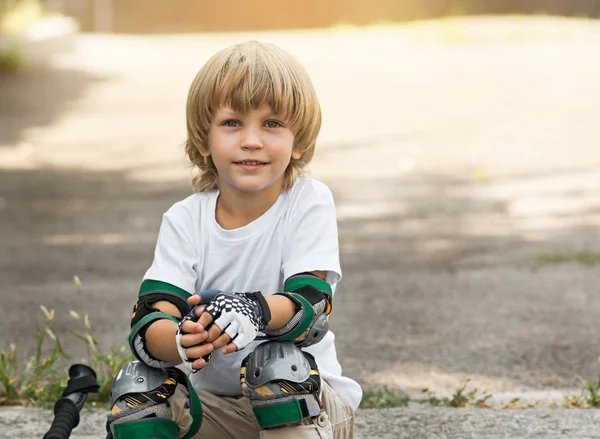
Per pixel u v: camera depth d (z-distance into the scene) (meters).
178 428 2.63
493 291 6.81
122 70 23.77
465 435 3.71
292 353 2.54
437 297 6.66
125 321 6.06
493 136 14.53
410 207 9.97
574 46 26.12
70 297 6.67
